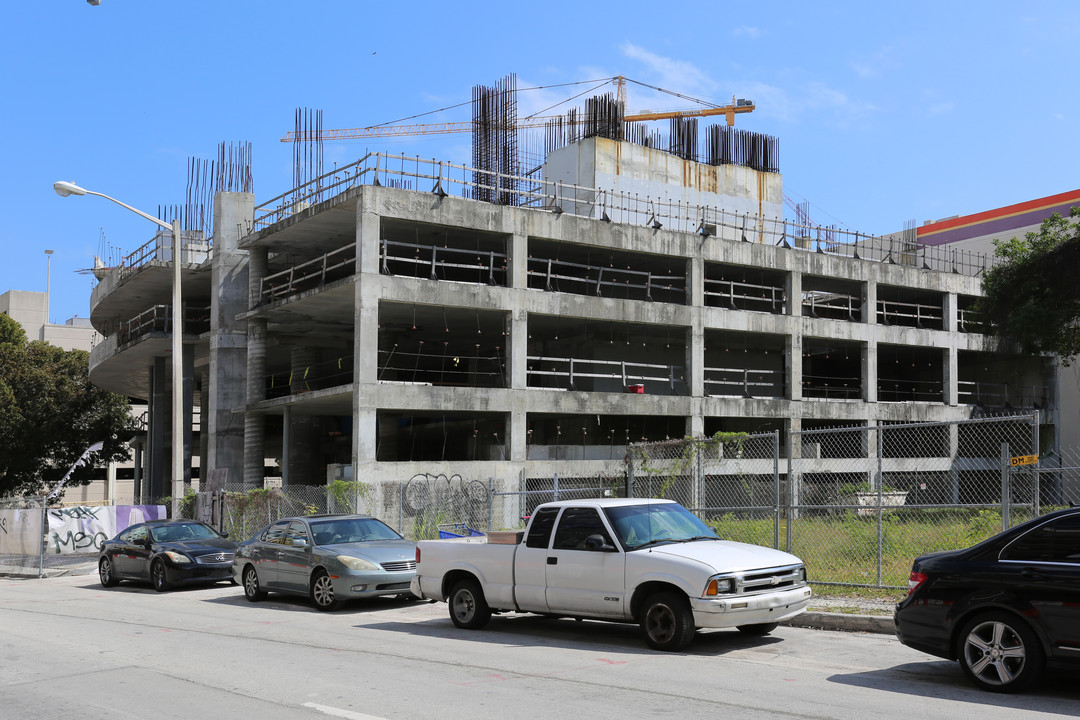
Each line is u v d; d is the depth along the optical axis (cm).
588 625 1348
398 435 4756
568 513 1237
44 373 5981
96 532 3044
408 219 3397
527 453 3588
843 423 5106
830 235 5028
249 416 3925
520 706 820
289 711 817
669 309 3984
